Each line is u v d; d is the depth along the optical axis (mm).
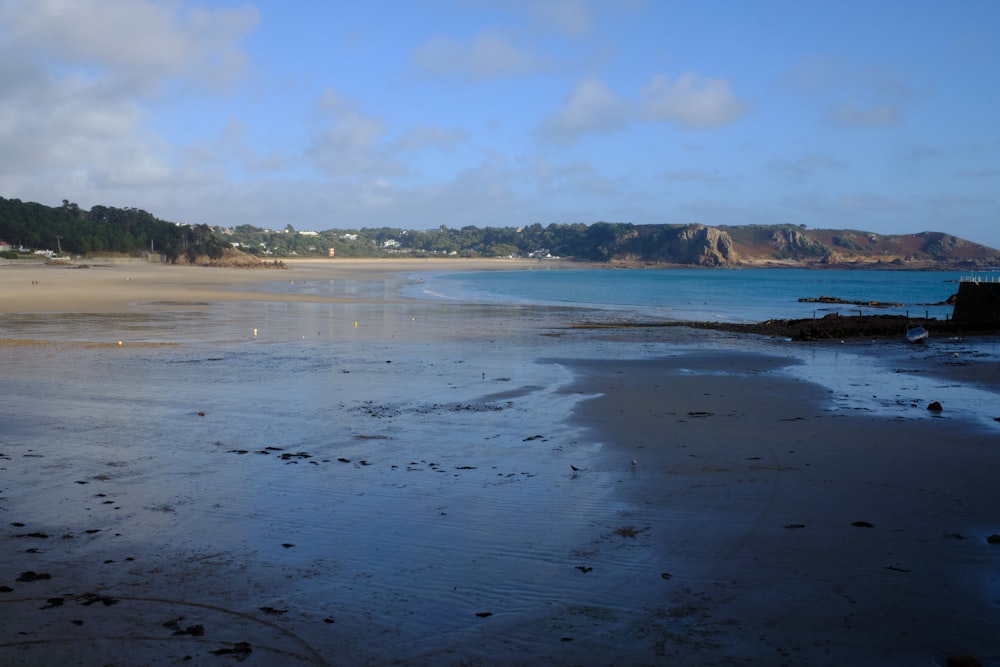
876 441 12836
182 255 163375
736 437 13180
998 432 13586
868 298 85438
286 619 6062
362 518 8656
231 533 8094
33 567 7035
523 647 5676
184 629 5855
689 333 34688
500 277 147500
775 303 67688
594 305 59000
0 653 5402
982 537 8102
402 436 13156
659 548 7770
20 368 20922
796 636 5887
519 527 8398
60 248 146875
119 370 20766
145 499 9273
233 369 21297
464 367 22297
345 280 103500
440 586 6766
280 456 11609
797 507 9164
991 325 36375
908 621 6145
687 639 5824
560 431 13664
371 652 5559
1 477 10164
